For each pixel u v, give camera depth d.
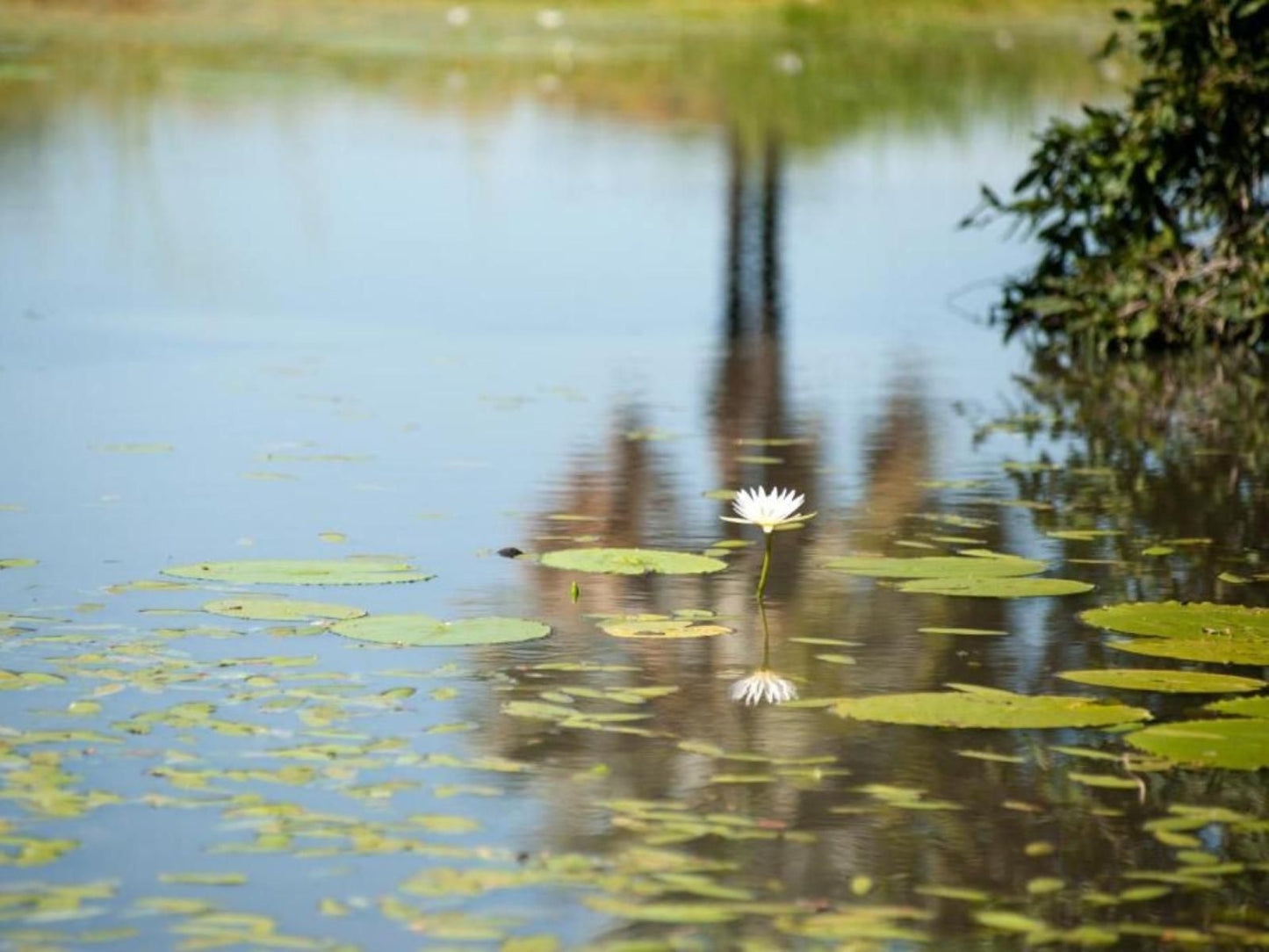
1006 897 4.40
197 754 5.17
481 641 6.21
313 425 10.38
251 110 27.75
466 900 4.28
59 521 8.04
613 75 33.81
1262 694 5.86
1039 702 5.66
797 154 24.69
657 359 13.01
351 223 18.88
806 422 10.82
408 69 33.91
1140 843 4.73
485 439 10.09
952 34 42.69
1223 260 13.84
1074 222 14.73
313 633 6.39
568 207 20.31
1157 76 14.02
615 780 5.07
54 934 4.06
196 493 8.63
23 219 18.34
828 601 6.99
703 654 6.27
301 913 4.20
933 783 5.11
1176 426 10.93
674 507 8.58
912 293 16.08
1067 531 8.22
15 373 11.76
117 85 29.81
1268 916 4.32
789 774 5.16
